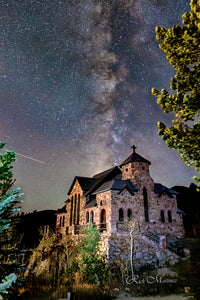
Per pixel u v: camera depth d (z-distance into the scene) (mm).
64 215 37156
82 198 31688
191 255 22500
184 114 11047
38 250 19203
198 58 10789
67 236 29062
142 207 24875
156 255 21875
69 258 19484
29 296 12508
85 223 28750
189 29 10180
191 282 16031
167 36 10836
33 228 35844
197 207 39312
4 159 2617
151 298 13906
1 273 3904
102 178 32656
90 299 13297
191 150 11055
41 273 16141
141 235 22641
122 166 28906
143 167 27484
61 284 15500
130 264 20469
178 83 11156
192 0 9711
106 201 24016
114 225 22062
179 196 45125
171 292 14805
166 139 11719
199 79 10633
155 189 27969
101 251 21484
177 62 11047
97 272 17250
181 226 27531
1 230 2697
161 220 26328
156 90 12352
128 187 24391
